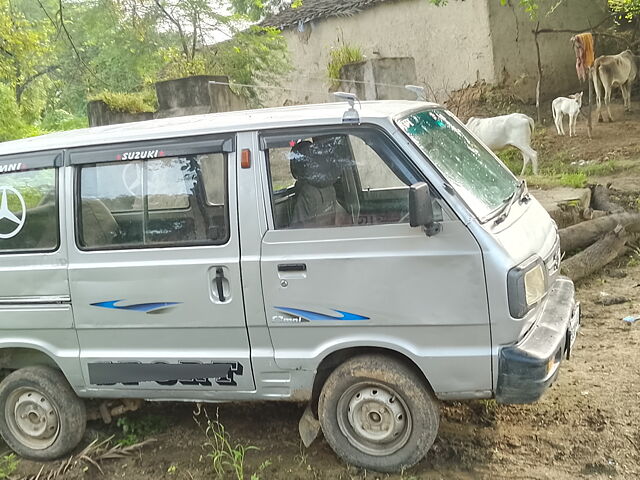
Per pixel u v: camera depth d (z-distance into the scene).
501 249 3.35
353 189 3.63
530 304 3.42
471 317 3.41
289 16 18.06
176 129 3.89
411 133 3.66
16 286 4.16
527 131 10.73
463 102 14.97
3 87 13.82
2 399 4.39
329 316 3.62
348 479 3.79
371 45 16.55
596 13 15.70
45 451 4.36
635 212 8.00
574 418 4.21
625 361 4.93
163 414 4.84
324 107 4.11
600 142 12.38
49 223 4.11
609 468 3.68
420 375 3.67
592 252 7.03
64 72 18.77
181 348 3.95
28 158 4.16
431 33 15.38
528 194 4.41
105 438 4.57
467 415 4.36
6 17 13.11
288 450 4.20
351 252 3.55
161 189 3.91
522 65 14.81
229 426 4.59
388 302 3.52
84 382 4.18
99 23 14.40
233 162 3.74
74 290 4.04
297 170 3.70
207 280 3.79
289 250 3.65
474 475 3.75
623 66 13.55
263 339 3.79
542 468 3.75
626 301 6.18
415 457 3.68
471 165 4.02
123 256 3.94
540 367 3.32
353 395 3.76
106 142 4.00
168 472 4.12
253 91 14.97
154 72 14.88
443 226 3.41
